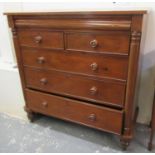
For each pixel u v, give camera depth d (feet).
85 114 4.44
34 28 4.16
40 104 5.07
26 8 5.60
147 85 5.03
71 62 4.09
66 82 4.39
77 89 4.32
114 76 3.75
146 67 4.87
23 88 5.18
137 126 5.34
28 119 5.82
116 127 4.16
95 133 5.12
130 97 3.75
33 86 4.97
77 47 3.86
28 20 4.16
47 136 5.07
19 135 5.16
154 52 4.65
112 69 3.71
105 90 3.99
